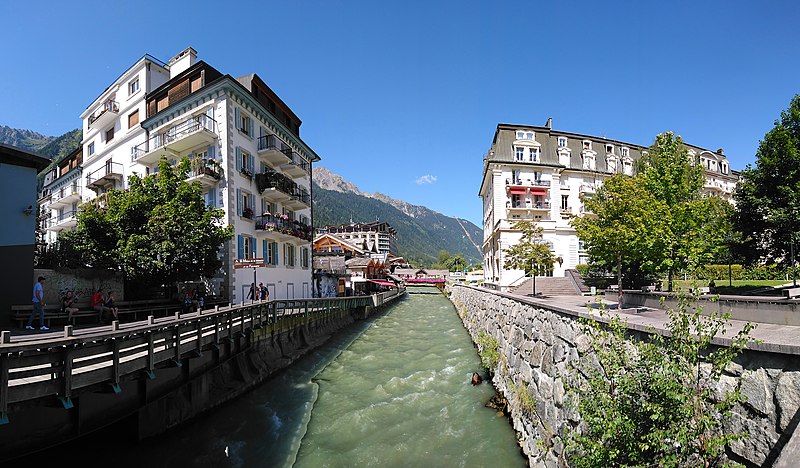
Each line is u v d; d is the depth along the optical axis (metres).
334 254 56.88
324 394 15.50
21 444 6.97
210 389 13.73
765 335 5.66
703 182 24.53
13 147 15.15
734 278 30.17
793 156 18.44
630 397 4.86
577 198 43.75
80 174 42.16
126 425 10.47
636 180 15.94
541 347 11.62
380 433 11.85
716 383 5.10
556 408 9.28
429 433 11.64
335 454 10.72
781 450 3.83
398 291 60.16
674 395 4.23
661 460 4.22
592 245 13.94
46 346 6.51
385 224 151.62
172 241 18.08
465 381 16.06
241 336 15.35
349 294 46.88
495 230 41.88
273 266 29.03
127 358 9.12
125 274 18.48
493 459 10.04
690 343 4.54
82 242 18.61
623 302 15.35
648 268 18.34
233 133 26.09
